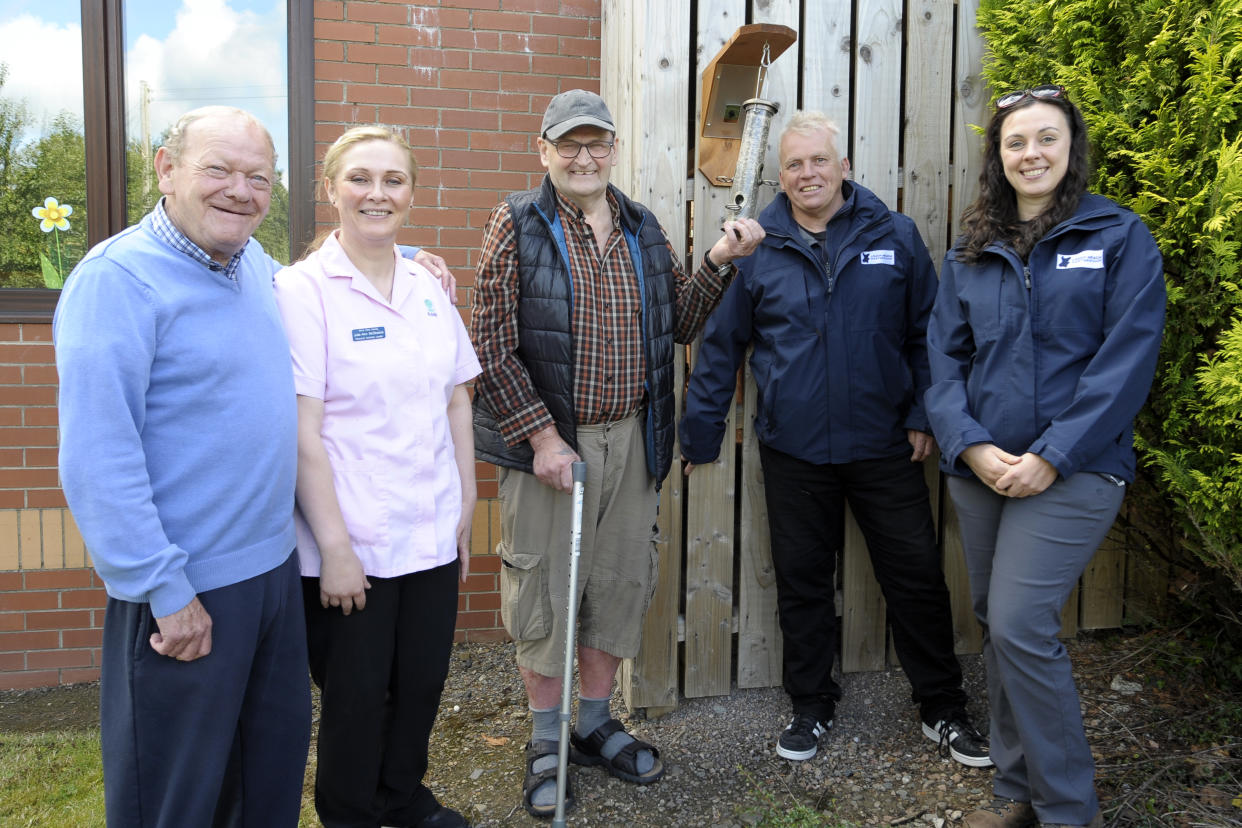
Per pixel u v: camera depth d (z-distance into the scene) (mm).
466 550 2367
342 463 2066
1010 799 2443
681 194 3018
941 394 2459
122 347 1592
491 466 3938
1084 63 2666
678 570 3119
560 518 2574
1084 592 3342
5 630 3584
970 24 3127
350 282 2080
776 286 2770
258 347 1816
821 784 2723
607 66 3703
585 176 2434
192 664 1705
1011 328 2314
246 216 1729
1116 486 2215
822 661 2939
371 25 3727
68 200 3674
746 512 3162
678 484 3096
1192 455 2518
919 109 3131
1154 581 3357
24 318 3523
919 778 2711
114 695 1710
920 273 2816
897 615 2889
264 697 1904
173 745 1708
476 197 3859
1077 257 2254
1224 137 2363
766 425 2865
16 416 3541
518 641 2682
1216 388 2281
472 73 3816
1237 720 2787
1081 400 2162
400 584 2170
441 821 2447
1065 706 2229
